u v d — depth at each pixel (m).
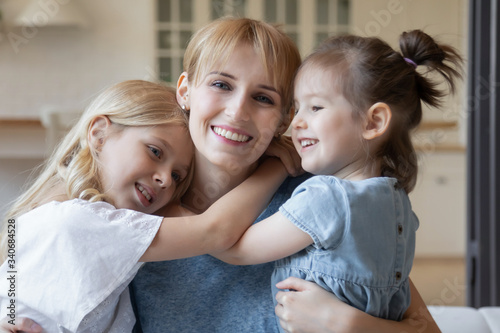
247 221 0.94
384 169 0.99
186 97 1.03
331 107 0.93
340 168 0.98
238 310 1.00
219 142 0.93
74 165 1.02
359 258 0.89
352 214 0.88
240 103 0.91
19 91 4.87
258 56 0.92
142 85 1.07
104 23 4.87
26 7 4.79
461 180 4.14
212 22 1.00
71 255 0.90
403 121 0.99
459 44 4.66
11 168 4.21
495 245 2.21
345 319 0.86
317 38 4.86
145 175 1.00
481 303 2.27
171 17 4.88
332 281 0.89
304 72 0.95
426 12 4.70
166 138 1.00
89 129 1.03
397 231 0.94
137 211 0.98
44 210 0.94
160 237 0.91
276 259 0.92
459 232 4.16
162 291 1.02
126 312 0.99
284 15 4.83
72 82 4.90
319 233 0.87
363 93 0.93
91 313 0.91
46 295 0.90
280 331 0.97
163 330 1.01
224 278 1.02
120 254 0.90
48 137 3.58
